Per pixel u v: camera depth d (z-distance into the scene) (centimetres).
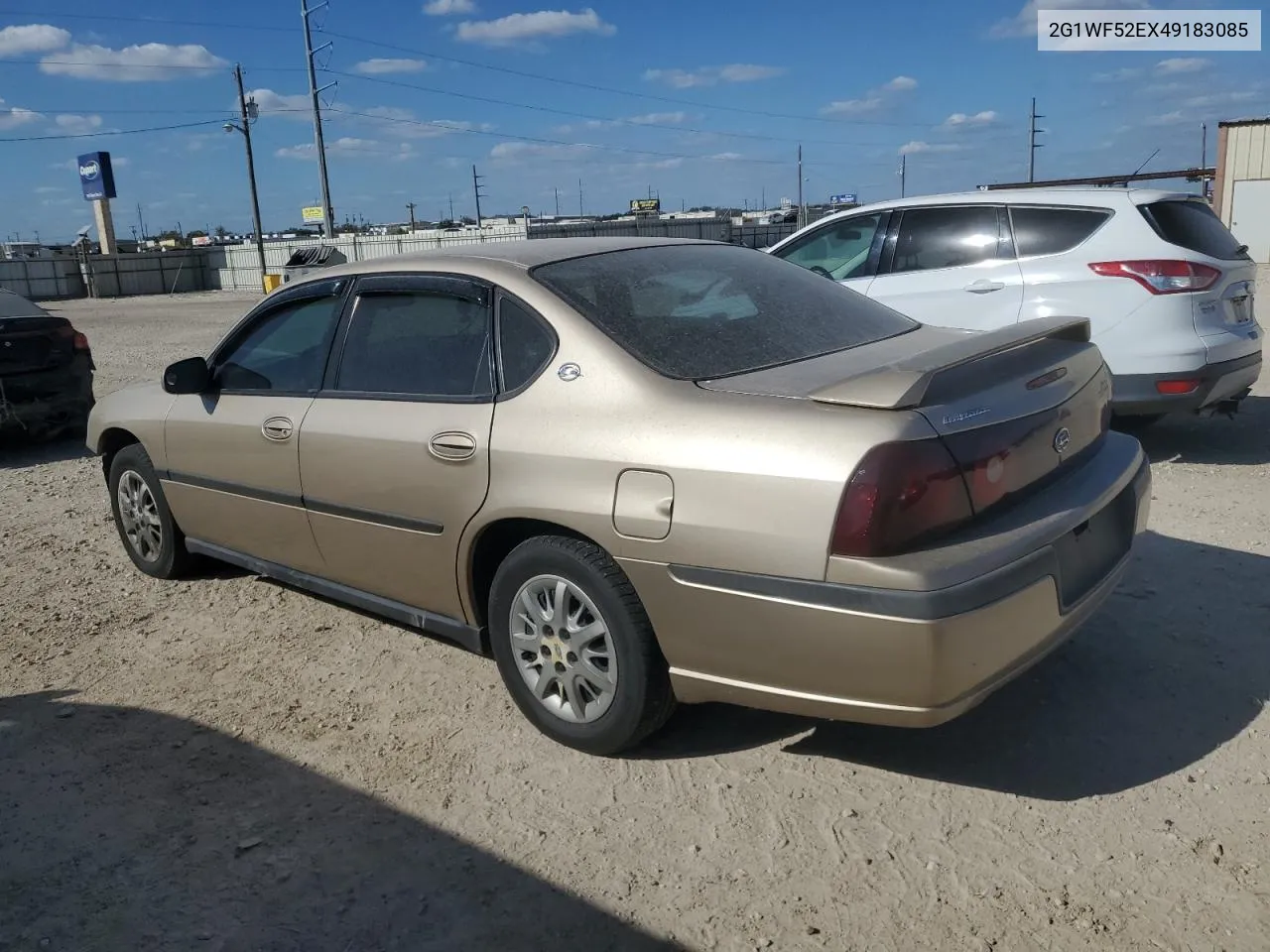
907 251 741
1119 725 351
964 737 350
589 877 289
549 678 352
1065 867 282
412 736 371
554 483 329
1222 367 646
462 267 384
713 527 295
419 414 374
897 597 271
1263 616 426
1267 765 324
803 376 320
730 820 311
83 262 5616
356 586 423
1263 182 3053
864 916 267
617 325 345
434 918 275
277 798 335
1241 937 253
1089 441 349
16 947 269
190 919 278
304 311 441
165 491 510
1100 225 664
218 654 450
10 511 721
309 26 4362
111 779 351
